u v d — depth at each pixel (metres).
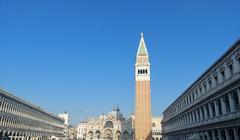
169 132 156.12
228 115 66.56
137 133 187.25
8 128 126.31
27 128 154.00
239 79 59.06
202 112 89.12
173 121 144.62
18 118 139.75
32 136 163.25
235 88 61.97
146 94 194.50
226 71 67.69
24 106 149.00
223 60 69.12
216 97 74.56
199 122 92.12
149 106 192.00
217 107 74.50
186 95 111.00
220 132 72.62
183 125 117.88
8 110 126.75
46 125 197.25
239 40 58.25
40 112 181.12
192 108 100.69
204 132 87.06
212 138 79.25
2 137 118.62
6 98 123.50
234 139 64.19
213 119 77.44
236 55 61.50
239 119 59.97
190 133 105.62
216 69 74.69
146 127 187.75
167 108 163.38
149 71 199.62
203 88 87.38
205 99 83.94
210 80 80.25
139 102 193.12
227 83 66.75
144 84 196.50
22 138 146.12
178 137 131.00
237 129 62.19
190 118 105.19
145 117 189.62
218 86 73.06
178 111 128.50
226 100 68.75
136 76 198.88
